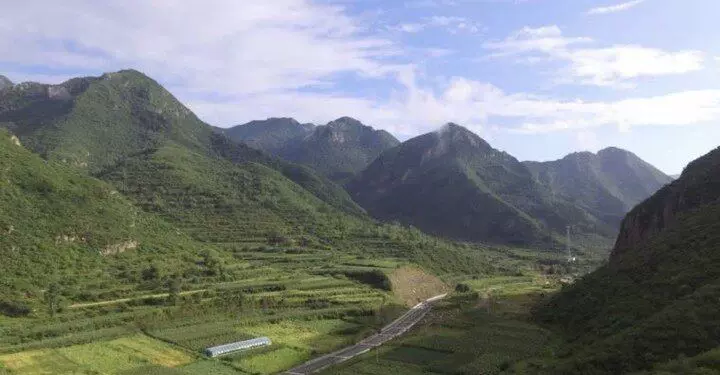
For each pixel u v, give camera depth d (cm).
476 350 12500
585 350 9419
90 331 13375
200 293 17088
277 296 18462
